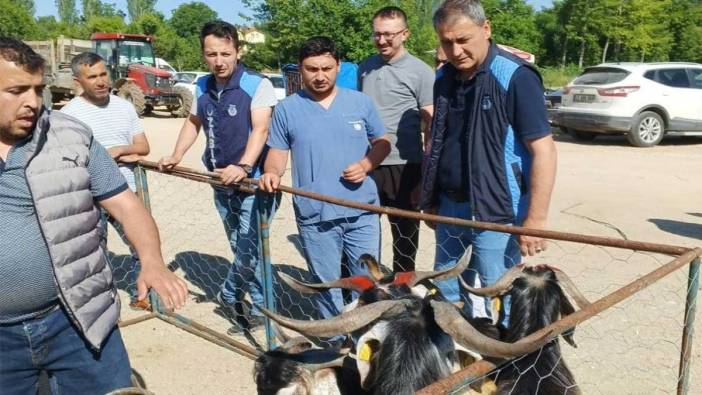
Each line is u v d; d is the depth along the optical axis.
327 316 4.69
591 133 17.00
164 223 8.72
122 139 5.73
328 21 28.64
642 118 15.47
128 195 2.93
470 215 4.07
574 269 6.66
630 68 15.55
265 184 4.45
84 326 2.79
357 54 27.41
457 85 3.97
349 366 2.81
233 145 5.24
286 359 2.85
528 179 3.82
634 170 12.45
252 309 5.52
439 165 4.13
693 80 15.80
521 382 2.90
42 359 2.85
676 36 57.84
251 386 4.59
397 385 2.44
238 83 5.15
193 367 4.89
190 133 5.48
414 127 5.31
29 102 2.51
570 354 4.80
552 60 56.06
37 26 62.22
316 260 4.66
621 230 8.21
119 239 8.22
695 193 10.38
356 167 4.48
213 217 9.00
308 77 4.48
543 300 3.09
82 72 5.54
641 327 5.23
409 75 5.22
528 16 43.31
